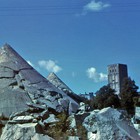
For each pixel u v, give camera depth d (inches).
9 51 925.8
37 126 645.3
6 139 637.9
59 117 746.2
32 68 913.5
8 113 762.2
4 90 807.1
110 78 5600.4
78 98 1055.6
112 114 708.0
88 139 679.7
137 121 1077.8
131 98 2554.1
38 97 816.3
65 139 668.7
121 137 668.1
